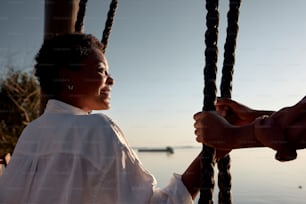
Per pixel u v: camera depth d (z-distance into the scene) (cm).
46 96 113
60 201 93
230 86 115
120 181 92
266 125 70
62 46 106
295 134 67
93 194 91
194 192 94
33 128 107
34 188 98
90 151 94
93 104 110
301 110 67
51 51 107
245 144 74
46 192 94
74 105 108
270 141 68
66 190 92
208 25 96
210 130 78
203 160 85
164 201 92
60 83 107
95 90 107
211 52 93
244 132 74
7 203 101
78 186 91
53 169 95
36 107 938
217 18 96
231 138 75
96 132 96
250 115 106
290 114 68
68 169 94
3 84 907
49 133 101
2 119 883
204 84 91
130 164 95
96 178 92
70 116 102
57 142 97
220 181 108
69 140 97
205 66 93
